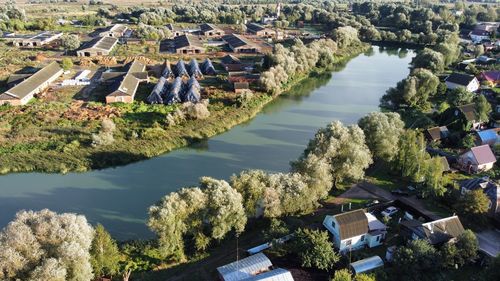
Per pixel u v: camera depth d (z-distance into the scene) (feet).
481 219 216.54
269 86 434.71
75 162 288.71
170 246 188.55
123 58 575.38
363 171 260.21
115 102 389.80
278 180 218.79
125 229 222.48
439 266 180.86
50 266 148.87
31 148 302.25
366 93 470.80
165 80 444.14
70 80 450.30
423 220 222.07
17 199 250.78
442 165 260.01
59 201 249.14
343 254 196.85
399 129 280.31
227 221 197.77
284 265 185.78
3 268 147.13
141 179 275.80
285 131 358.64
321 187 226.58
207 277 181.47
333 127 256.52
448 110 351.05
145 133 324.80
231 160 304.09
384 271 179.83
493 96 423.23
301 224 213.66
